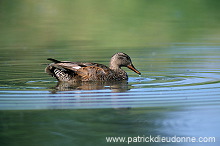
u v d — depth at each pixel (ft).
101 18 103.45
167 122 34.24
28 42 80.53
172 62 61.00
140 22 98.58
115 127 33.37
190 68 56.03
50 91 43.27
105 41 81.00
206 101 38.70
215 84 45.55
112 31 91.30
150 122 33.91
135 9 114.01
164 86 45.14
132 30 91.50
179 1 120.16
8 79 49.34
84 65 49.39
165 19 103.24
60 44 78.38
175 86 44.98
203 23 98.17
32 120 34.58
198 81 47.47
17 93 42.16
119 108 37.01
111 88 44.88
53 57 65.62
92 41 81.00
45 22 101.04
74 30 92.58
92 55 67.46
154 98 40.01
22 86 45.52
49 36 86.38
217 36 83.87
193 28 92.99
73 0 124.67
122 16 107.55
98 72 49.26
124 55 52.54
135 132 33.04
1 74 52.37
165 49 72.54
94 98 40.42
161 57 65.46
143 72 54.54
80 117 34.99
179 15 106.63
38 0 126.31
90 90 43.93
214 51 69.46
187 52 69.21
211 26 94.94
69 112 36.09
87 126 33.78
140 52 70.08
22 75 51.96
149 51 70.85
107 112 36.06
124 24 98.58
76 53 69.36
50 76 51.65
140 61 62.49
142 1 120.98
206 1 118.73
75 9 114.73
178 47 74.13
